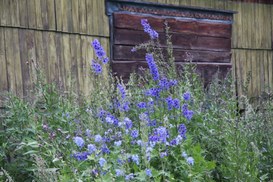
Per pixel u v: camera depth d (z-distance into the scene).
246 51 7.61
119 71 5.87
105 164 2.51
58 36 5.32
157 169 3.00
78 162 2.81
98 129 3.10
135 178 2.66
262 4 7.85
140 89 4.07
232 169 3.12
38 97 3.67
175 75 3.94
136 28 6.07
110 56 5.84
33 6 5.09
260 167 3.55
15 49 4.92
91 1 5.65
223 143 3.45
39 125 3.26
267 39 7.94
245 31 7.58
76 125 3.37
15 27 4.93
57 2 5.31
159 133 2.86
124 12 5.96
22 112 3.54
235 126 3.21
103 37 5.79
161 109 3.48
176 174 3.00
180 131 3.14
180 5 6.54
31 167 3.28
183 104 3.46
